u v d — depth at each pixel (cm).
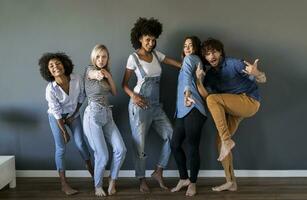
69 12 372
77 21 373
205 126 385
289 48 369
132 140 356
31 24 375
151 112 351
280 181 376
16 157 393
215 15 368
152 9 369
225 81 340
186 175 354
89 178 393
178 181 383
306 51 369
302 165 387
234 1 365
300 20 365
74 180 388
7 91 386
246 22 368
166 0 367
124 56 375
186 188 360
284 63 372
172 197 341
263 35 369
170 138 356
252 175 390
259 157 388
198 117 332
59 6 372
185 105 330
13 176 369
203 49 335
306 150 384
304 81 374
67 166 392
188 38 340
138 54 343
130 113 349
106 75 330
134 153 354
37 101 386
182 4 367
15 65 382
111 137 344
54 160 394
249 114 340
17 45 379
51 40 376
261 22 367
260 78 329
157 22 342
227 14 367
